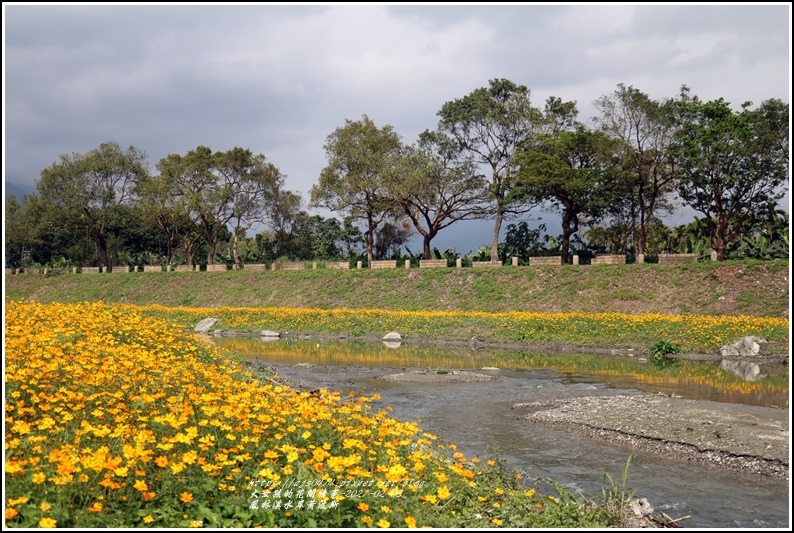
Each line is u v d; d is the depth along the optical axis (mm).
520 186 43531
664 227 52469
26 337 10625
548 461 10555
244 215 58438
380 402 15406
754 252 41062
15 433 6898
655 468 10180
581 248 49344
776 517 8102
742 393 16578
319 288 45062
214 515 5641
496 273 40844
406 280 43094
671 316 29438
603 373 20438
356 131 49281
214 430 7348
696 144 37125
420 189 45875
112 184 60438
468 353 26219
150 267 57812
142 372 9969
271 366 20797
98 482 5902
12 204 65000
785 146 35812
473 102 46406
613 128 40031
